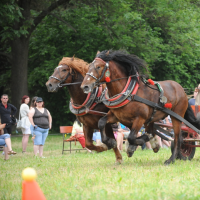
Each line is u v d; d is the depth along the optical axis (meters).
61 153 11.34
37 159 9.31
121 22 17.97
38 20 18.69
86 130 7.19
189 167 6.32
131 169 6.32
